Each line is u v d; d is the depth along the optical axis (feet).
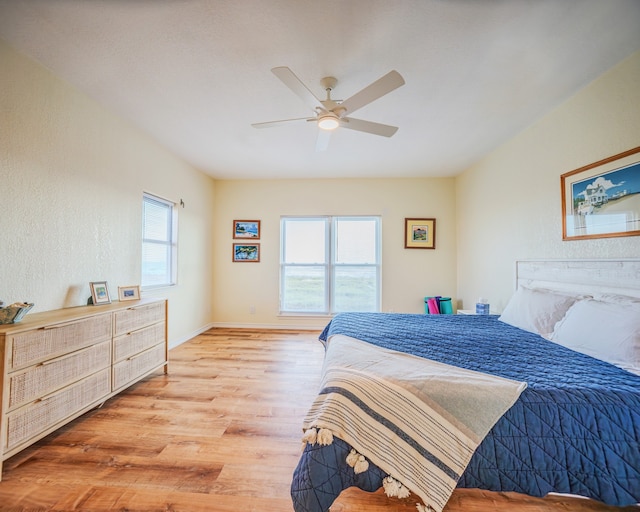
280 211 15.12
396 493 3.54
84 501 4.26
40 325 5.18
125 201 9.06
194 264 13.37
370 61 6.09
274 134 9.78
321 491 3.53
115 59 6.16
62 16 5.01
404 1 4.68
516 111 8.16
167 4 4.74
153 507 4.17
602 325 5.32
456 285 14.53
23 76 6.05
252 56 6.00
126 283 9.12
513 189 9.85
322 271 15.16
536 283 8.67
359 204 14.87
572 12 4.83
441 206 14.66
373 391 3.97
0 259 5.71
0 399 4.54
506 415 3.75
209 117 8.68
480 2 4.66
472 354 5.38
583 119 7.06
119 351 7.14
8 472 4.78
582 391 3.86
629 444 3.59
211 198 14.94
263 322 15.11
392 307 14.71
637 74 5.82
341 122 6.74
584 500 4.35
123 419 6.41
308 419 3.99
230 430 6.05
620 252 6.17
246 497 4.37
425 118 8.56
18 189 6.01
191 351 11.19
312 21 5.08
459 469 3.62
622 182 6.09
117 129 8.69
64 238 7.04
